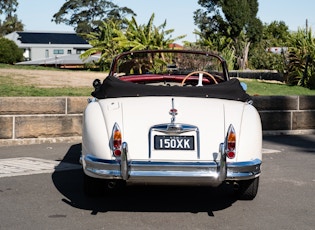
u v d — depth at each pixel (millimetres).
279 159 7988
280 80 25203
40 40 63656
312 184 6238
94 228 4449
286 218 4832
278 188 6020
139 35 26641
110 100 5113
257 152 4840
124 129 4688
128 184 4695
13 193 5594
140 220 4711
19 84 13266
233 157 4633
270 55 45438
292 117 11117
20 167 6988
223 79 6223
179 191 5883
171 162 4535
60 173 6648
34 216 4770
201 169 4535
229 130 4621
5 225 4480
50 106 9102
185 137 4645
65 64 44344
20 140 8969
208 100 5113
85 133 4867
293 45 19438
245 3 56031
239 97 5293
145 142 4629
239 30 56094
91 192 5375
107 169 4605
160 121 4723
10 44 44094
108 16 75750
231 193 5809
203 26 61562
